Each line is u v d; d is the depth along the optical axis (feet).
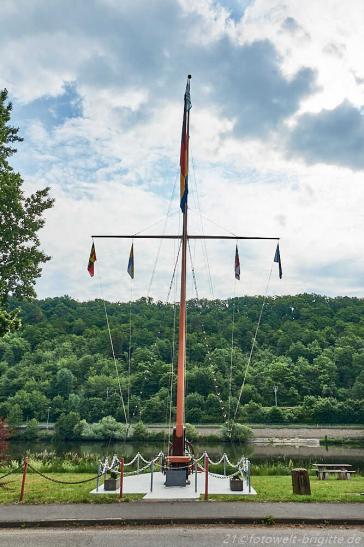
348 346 407.23
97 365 367.86
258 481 54.54
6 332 59.72
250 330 449.06
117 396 311.47
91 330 449.89
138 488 45.78
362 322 504.84
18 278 83.76
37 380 356.59
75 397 313.32
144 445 234.38
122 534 30.37
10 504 37.96
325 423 302.04
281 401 342.64
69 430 261.65
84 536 29.96
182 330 55.72
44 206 88.28
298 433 273.95
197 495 41.60
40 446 232.53
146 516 33.55
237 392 320.50
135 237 65.31
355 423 302.25
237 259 65.87
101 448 218.59
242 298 550.36
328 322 504.84
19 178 80.43
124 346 409.28
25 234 84.58
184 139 60.39
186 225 59.41
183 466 49.29
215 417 290.56
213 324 432.66
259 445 237.86
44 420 306.55
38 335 442.50
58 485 49.78
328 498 39.14
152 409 291.17
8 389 343.05
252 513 34.17
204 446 227.40
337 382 371.35
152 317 460.55
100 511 35.24
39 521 32.60
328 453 192.13
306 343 451.12
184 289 57.11
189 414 291.17
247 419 297.53
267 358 401.70
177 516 33.45
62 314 539.70
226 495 41.37
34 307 515.50
